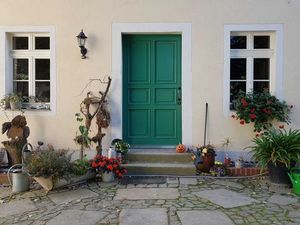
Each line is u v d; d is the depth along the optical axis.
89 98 6.19
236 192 4.95
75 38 6.33
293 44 6.18
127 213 4.13
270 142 5.36
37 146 6.35
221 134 6.30
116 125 6.39
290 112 6.19
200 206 4.36
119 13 6.29
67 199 4.68
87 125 6.18
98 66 6.34
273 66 6.30
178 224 3.82
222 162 6.18
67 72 6.35
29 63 6.52
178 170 5.79
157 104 6.59
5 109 6.39
